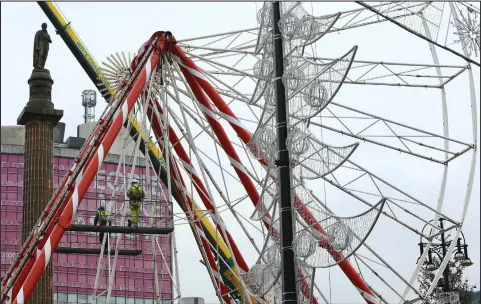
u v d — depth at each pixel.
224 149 45.75
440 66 48.03
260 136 40.50
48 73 45.72
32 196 43.69
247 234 44.09
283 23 39.84
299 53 40.25
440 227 48.12
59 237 34.94
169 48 44.78
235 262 44.69
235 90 46.03
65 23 57.03
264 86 41.62
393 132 46.59
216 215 44.69
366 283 42.16
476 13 45.78
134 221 42.09
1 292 36.03
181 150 47.12
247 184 45.50
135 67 45.78
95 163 36.94
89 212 96.50
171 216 42.25
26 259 36.53
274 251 39.34
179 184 46.72
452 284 58.81
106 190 97.81
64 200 38.16
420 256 48.38
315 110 36.91
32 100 44.84
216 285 47.09
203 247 46.62
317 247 36.34
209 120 45.38
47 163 44.34
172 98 45.34
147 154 45.09
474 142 47.06
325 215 36.00
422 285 55.69
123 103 40.91
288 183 38.41
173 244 43.00
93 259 101.56
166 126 44.62
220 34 45.94
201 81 45.25
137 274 102.50
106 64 48.41
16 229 101.62
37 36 45.91
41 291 42.25
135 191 42.16
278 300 43.53
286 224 38.09
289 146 37.78
